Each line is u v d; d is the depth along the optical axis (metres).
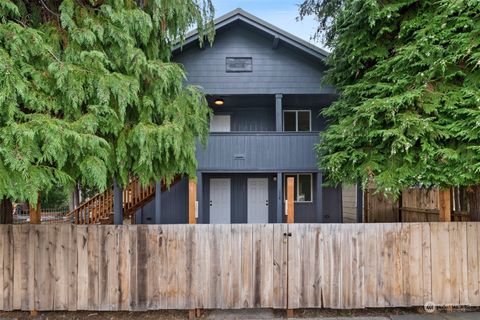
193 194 5.86
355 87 5.60
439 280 4.38
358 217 8.91
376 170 4.89
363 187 4.85
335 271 4.36
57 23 3.60
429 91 4.61
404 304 4.34
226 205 10.73
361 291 4.35
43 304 4.18
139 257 4.26
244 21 9.05
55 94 3.34
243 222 10.67
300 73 9.41
